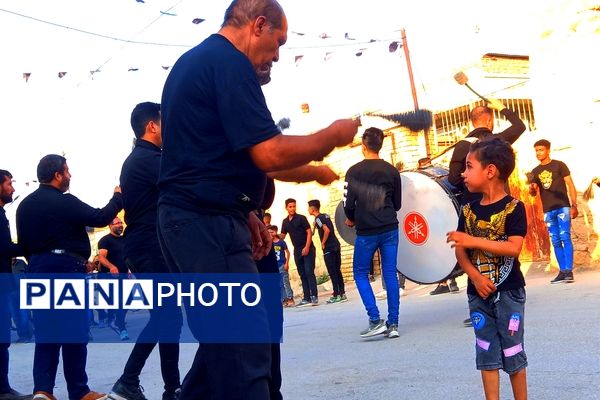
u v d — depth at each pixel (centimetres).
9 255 539
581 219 1076
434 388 441
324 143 267
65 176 528
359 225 691
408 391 441
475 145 365
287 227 1416
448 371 486
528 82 1397
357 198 691
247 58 272
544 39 1144
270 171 267
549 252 1198
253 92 265
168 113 277
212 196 266
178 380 471
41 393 490
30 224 511
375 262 1509
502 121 1382
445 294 1081
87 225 520
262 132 260
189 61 276
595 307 682
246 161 270
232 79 264
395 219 689
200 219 267
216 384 266
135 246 463
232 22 288
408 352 580
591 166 1068
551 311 695
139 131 477
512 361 349
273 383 341
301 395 464
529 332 593
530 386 420
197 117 268
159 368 666
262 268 347
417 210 710
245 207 274
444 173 728
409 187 717
